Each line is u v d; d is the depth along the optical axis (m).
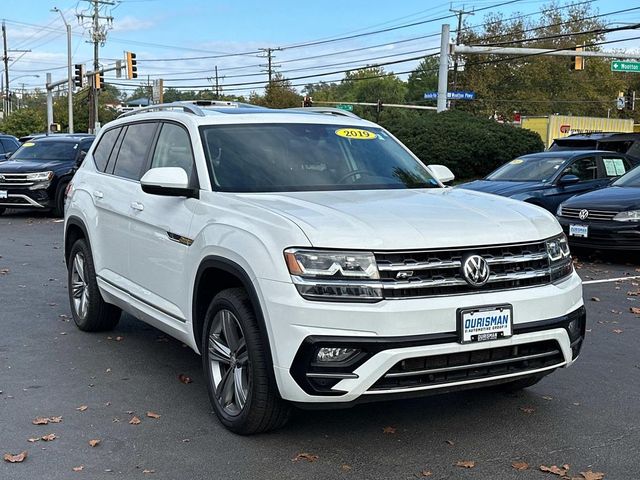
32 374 5.62
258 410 4.19
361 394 3.83
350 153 5.60
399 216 4.18
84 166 7.05
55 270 10.16
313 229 3.94
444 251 3.96
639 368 5.86
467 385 4.04
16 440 4.39
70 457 4.16
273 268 3.95
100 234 6.29
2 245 12.51
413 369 3.86
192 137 5.26
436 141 31.50
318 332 3.80
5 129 65.50
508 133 32.38
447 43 31.70
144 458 4.14
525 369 4.18
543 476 3.93
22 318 7.39
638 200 10.77
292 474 3.95
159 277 5.23
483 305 3.95
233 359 4.46
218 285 4.79
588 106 77.62
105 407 4.94
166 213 5.13
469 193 5.17
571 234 11.20
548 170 13.34
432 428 4.57
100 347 6.38
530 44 71.44
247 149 5.23
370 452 4.21
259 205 4.43
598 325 7.28
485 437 4.44
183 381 5.45
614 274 10.20
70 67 51.12
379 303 3.82
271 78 80.50
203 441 4.37
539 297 4.14
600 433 4.51
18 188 16.34
